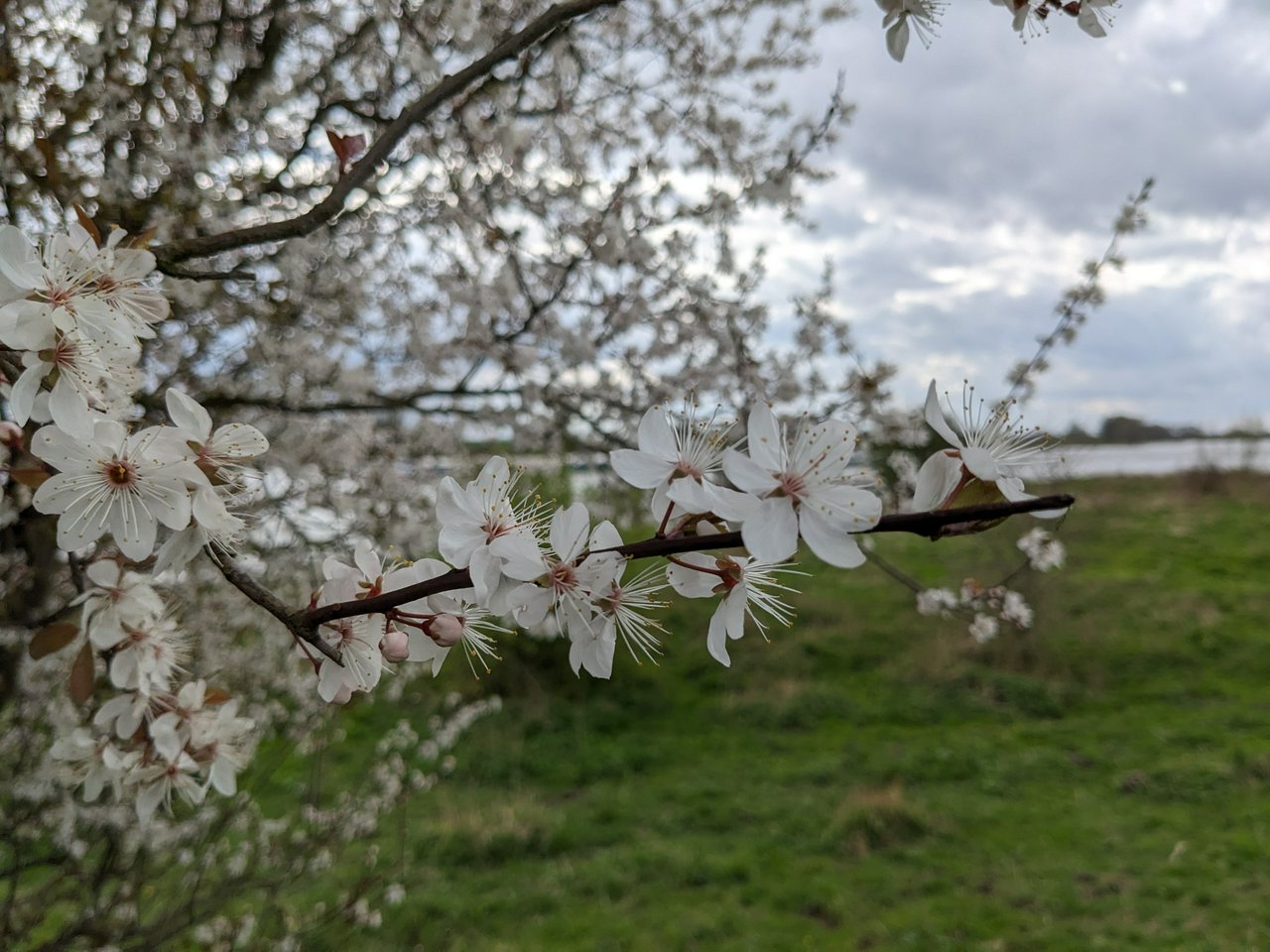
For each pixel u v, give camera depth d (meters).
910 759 9.21
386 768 5.74
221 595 4.40
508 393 5.06
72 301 1.46
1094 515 17.31
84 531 1.44
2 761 3.40
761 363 5.46
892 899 6.75
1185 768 8.46
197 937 3.94
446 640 1.44
